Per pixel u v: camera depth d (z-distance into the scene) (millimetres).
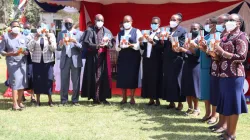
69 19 7141
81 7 9500
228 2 9422
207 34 5871
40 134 5102
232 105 4527
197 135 5125
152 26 7047
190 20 9961
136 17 10688
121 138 4957
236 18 4445
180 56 6520
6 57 6754
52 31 7691
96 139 4910
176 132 5281
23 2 9672
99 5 10797
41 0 10062
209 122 5766
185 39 6227
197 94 6148
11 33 6742
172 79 6562
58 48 7203
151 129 5445
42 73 7062
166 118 6176
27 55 7090
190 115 6406
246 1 9094
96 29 7262
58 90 8734
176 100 6574
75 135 5086
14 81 6750
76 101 7336
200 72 5789
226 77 4523
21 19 9664
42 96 8492
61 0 9797
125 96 7453
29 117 6199
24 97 7879
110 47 7344
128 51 7184
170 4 10203
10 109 6891
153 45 7004
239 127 5629
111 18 11000
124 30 7270
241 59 4383
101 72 7309
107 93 7398
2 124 5684
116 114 6469
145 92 7270
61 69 7227
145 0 9930
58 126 5609
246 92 7742
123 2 10586
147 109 6926
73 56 7156
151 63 7090
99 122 5875
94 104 7391
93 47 7117
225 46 4535
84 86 7473
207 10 9742
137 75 7293
